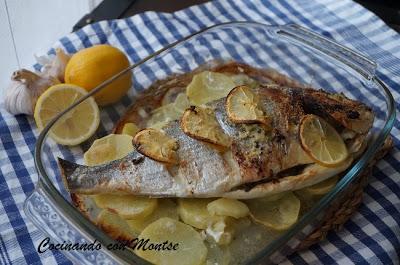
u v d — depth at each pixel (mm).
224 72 783
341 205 640
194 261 571
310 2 932
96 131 696
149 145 596
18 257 628
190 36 778
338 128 630
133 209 597
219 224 590
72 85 730
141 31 879
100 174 598
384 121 665
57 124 658
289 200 619
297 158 603
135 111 733
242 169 589
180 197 602
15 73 742
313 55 764
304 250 633
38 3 945
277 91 635
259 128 602
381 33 875
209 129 599
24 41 942
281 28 780
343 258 627
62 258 627
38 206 580
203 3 955
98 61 741
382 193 684
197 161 595
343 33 876
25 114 753
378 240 640
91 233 555
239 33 800
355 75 727
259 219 605
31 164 711
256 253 575
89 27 868
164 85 765
